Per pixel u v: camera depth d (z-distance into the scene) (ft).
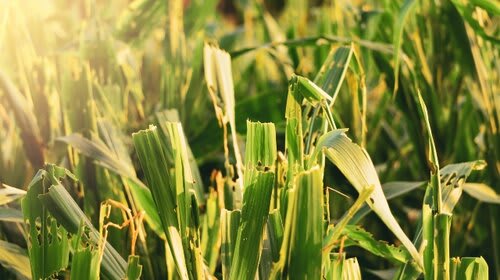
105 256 5.96
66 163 8.02
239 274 5.74
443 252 5.97
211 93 7.18
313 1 16.97
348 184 8.78
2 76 8.05
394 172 9.74
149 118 8.95
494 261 8.19
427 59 8.96
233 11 22.58
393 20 9.41
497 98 8.30
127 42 10.94
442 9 8.66
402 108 8.83
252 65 12.33
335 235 5.76
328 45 9.41
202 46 9.63
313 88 5.92
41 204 5.81
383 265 8.36
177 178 5.83
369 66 9.80
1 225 7.36
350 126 8.93
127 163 7.71
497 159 8.29
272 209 6.11
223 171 9.57
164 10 10.95
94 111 7.91
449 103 9.02
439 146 8.87
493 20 9.94
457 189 6.62
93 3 9.26
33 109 8.32
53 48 10.47
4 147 8.14
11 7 8.40
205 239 6.99
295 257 5.55
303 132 6.52
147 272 7.20
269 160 5.89
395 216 9.07
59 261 5.81
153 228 7.08
